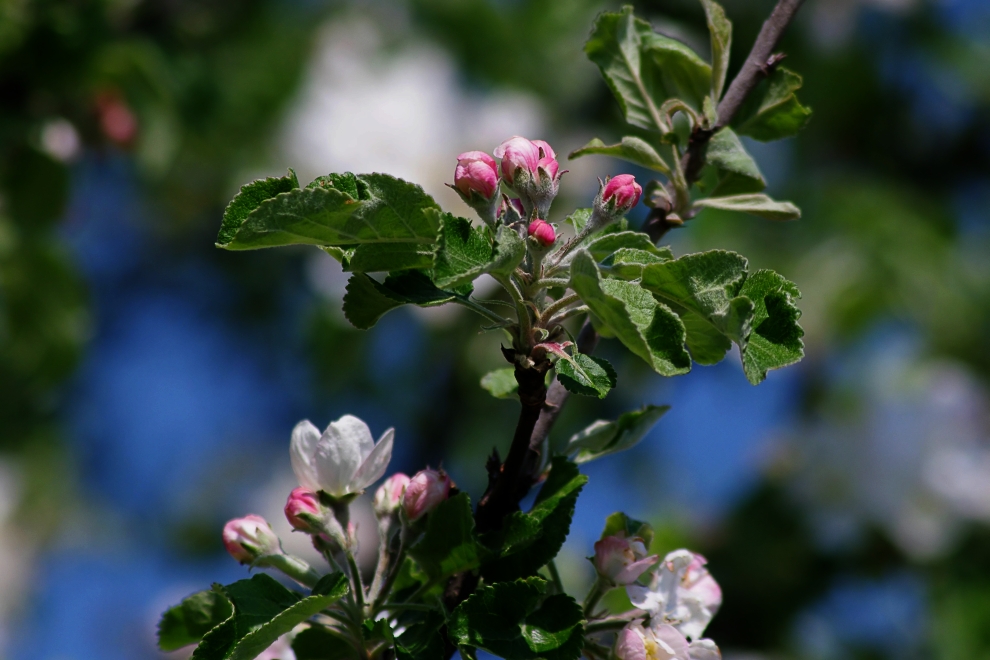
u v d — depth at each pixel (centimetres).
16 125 540
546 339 198
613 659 212
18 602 712
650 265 194
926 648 555
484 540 211
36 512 717
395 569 213
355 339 628
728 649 555
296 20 649
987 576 563
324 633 221
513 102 624
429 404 614
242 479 738
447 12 639
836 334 591
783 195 625
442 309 588
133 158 581
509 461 209
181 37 629
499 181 208
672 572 226
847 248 601
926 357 604
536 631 196
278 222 186
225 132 629
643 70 274
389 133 612
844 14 628
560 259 203
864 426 575
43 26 535
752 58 272
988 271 631
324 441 219
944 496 563
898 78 650
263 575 209
